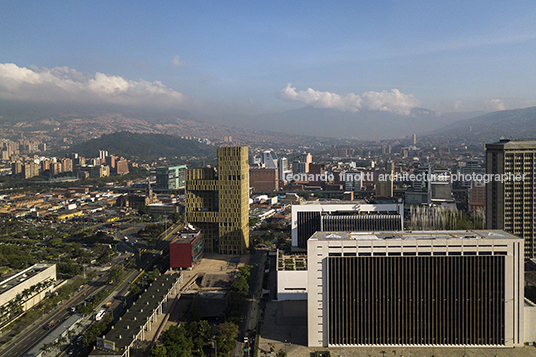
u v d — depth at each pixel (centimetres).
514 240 19925
